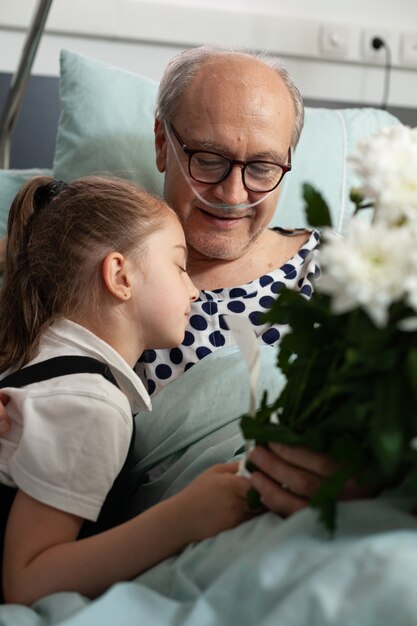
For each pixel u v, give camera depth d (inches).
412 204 30.0
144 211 52.7
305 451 36.6
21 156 99.4
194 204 62.4
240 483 41.1
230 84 60.6
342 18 104.7
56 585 41.1
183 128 61.2
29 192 56.7
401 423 29.8
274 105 60.9
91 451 43.2
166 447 54.7
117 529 42.1
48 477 42.6
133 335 51.3
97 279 50.7
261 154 60.5
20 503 43.0
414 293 26.8
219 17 101.0
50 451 42.9
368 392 31.6
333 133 83.3
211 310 62.9
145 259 51.2
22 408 44.3
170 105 62.4
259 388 54.6
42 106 99.1
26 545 42.1
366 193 31.7
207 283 66.4
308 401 36.2
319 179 80.7
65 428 43.4
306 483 36.7
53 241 52.6
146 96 81.5
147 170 78.4
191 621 34.0
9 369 50.6
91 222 51.9
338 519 34.8
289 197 79.5
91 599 41.7
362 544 33.0
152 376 60.9
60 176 80.2
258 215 62.9
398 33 105.1
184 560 39.3
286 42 102.7
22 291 52.2
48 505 42.6
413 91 107.3
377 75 106.0
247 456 40.7
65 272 51.4
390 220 30.3
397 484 36.6
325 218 32.9
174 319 51.7
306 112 84.7
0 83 98.6
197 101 60.7
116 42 100.3
